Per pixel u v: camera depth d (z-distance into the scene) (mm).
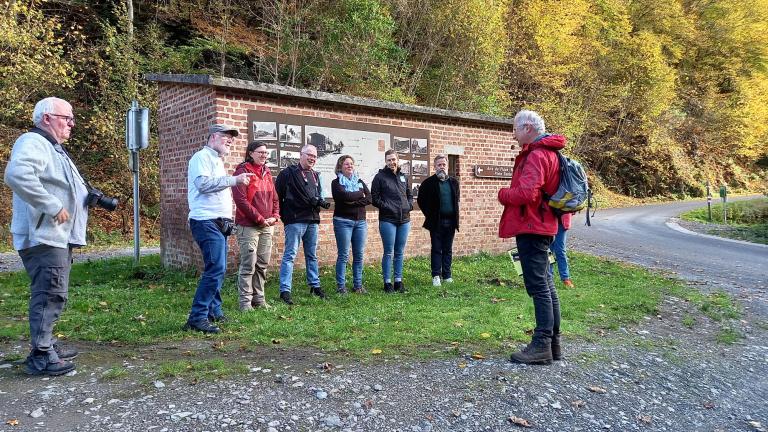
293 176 6305
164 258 8367
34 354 3648
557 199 4023
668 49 40938
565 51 28359
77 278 7535
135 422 2988
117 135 14539
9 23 12562
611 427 3445
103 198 3986
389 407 3354
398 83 21188
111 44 15047
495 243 10812
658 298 7398
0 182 14234
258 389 3465
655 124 37938
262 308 5773
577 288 7703
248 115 7414
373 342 4570
